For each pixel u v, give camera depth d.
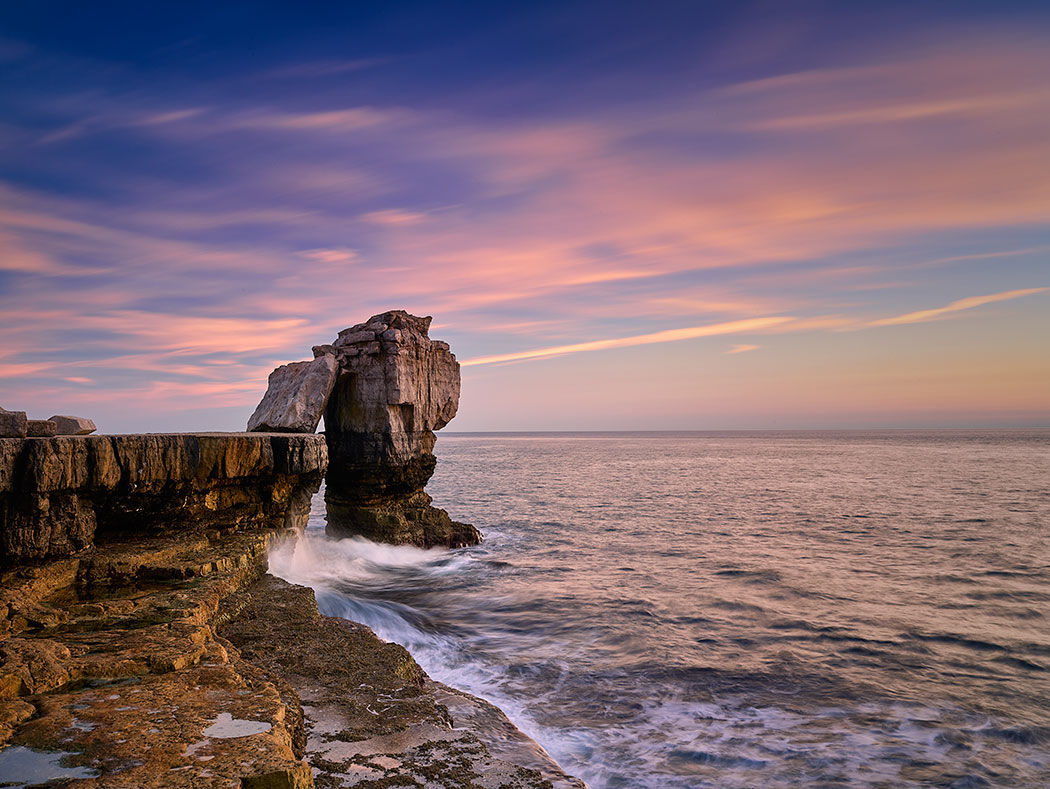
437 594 27.33
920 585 28.17
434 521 39.66
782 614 23.81
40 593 15.06
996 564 32.34
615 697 16.58
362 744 10.29
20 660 9.13
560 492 72.06
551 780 9.71
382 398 37.00
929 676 18.09
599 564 33.28
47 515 15.97
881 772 13.20
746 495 67.00
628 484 82.25
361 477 37.41
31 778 6.08
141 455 19.27
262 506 26.19
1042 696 16.88
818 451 182.25
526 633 21.83
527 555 35.97
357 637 14.98
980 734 14.81
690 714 15.67
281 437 25.55
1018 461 120.44
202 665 9.91
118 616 12.99
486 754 10.30
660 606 24.94
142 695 8.38
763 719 15.45
